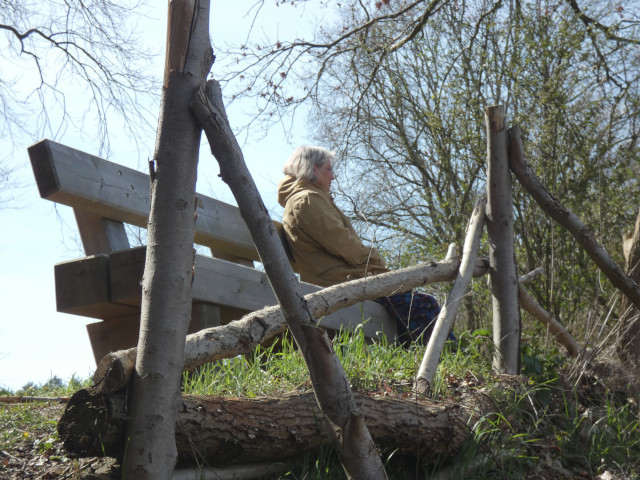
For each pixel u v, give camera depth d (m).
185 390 2.80
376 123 10.76
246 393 2.82
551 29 8.66
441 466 2.60
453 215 9.59
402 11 9.16
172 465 1.84
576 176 8.69
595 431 3.05
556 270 8.03
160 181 1.97
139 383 1.85
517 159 3.83
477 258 3.86
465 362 3.57
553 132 8.49
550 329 4.51
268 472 2.25
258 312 2.55
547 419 3.17
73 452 1.88
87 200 3.51
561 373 3.64
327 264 4.23
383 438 2.41
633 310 4.41
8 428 2.66
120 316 3.64
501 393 3.08
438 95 9.35
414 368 3.32
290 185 4.45
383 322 4.45
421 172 10.52
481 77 8.91
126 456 1.81
